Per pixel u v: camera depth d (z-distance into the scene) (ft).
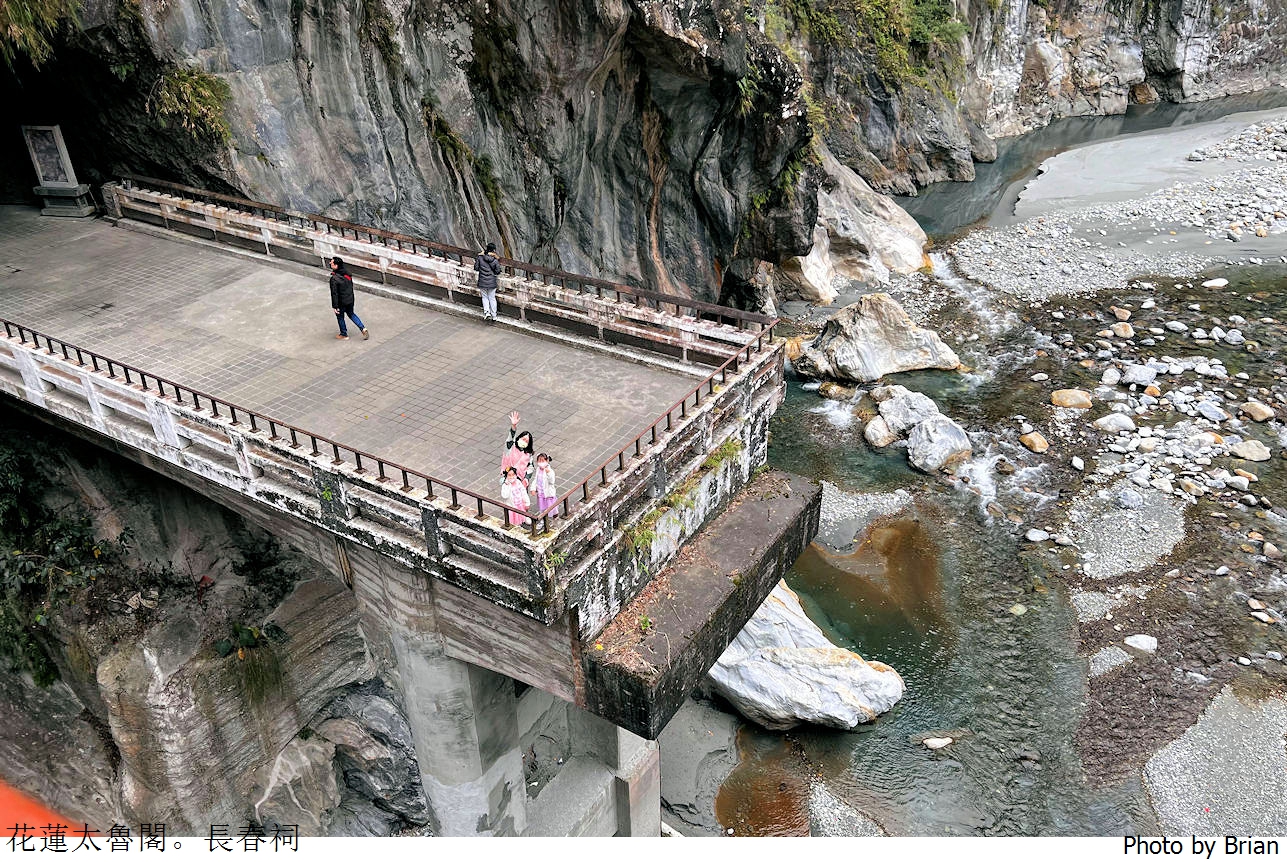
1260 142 195.21
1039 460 106.01
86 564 58.75
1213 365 120.37
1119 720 74.38
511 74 94.94
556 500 41.19
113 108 75.41
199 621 56.65
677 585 47.80
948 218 175.22
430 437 50.90
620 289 58.70
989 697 77.56
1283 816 65.87
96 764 59.52
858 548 94.63
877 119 185.26
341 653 60.13
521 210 101.76
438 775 55.11
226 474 49.32
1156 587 87.04
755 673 74.33
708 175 115.24
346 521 45.52
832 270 150.10
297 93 80.53
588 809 61.41
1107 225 165.48
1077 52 233.76
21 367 56.08
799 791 70.74
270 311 65.62
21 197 84.64
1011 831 66.85
